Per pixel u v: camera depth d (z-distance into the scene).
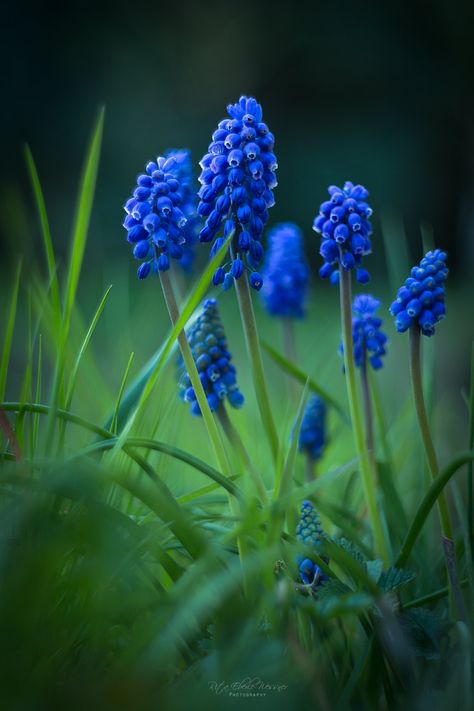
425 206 2.67
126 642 0.45
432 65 2.67
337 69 2.75
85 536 0.43
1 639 0.41
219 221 0.46
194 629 0.44
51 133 2.73
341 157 2.71
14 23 2.68
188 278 0.55
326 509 0.47
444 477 0.44
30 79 2.71
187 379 0.49
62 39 2.74
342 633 0.46
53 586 0.43
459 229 2.33
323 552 0.45
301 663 0.43
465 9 2.53
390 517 0.50
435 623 0.45
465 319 1.53
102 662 0.44
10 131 2.70
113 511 0.44
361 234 0.48
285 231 0.61
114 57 2.79
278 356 0.52
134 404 0.48
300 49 2.77
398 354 0.98
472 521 0.46
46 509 0.44
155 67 2.82
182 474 0.56
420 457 0.54
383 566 0.48
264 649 0.43
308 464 0.53
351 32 2.71
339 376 0.73
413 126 2.72
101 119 0.47
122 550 0.44
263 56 2.81
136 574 0.46
